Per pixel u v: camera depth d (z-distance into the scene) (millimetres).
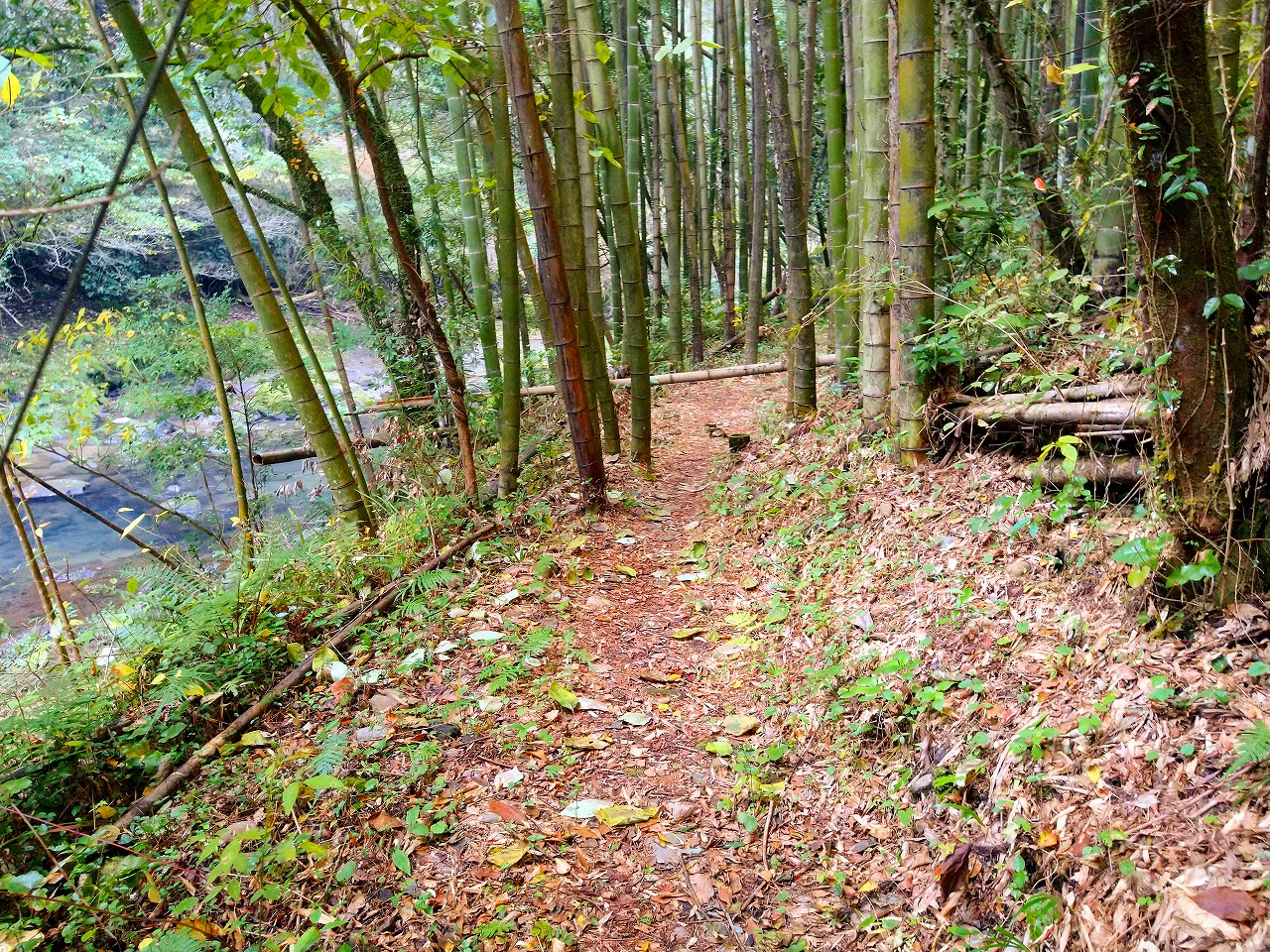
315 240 7715
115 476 10625
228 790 3111
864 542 4297
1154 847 1953
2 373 6066
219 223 4445
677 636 4199
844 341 6738
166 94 4043
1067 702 2547
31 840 2850
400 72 8445
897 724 3004
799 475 5551
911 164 4340
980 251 5266
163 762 3289
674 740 3385
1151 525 2836
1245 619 2387
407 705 3557
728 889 2605
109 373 7512
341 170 12453
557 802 3014
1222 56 3311
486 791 3037
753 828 2848
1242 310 2303
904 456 4684
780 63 5793
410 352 7250
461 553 5125
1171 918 1773
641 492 6281
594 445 5777
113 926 2492
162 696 3463
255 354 7254
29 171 7082
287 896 2592
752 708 3531
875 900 2447
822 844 2730
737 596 4527
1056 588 3125
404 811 2930
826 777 3002
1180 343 2318
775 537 4930
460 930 2455
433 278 7934
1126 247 4129
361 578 4684
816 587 4211
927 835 2545
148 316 6758
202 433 8844
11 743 3271
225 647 4012
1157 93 2121
